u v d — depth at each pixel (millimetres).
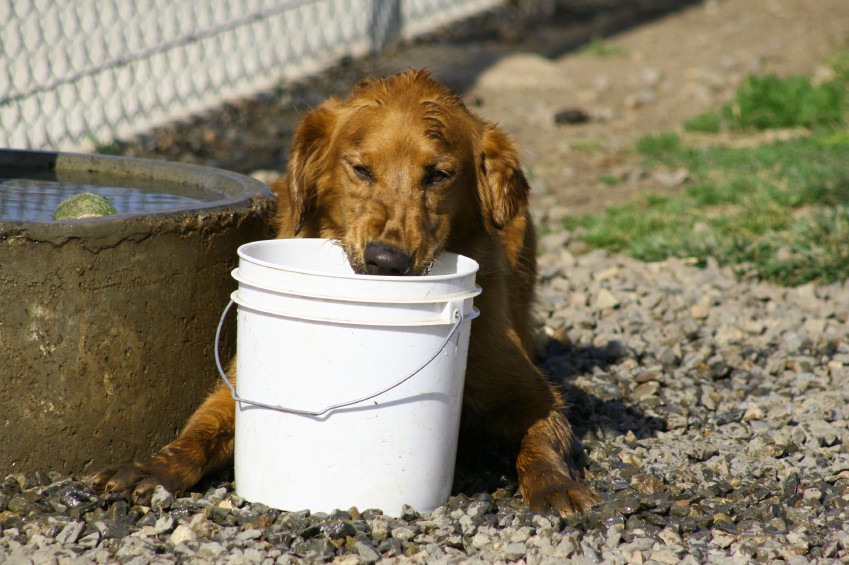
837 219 11031
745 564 4777
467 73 19516
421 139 5918
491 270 6426
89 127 13656
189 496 5457
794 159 13836
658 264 11086
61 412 5387
